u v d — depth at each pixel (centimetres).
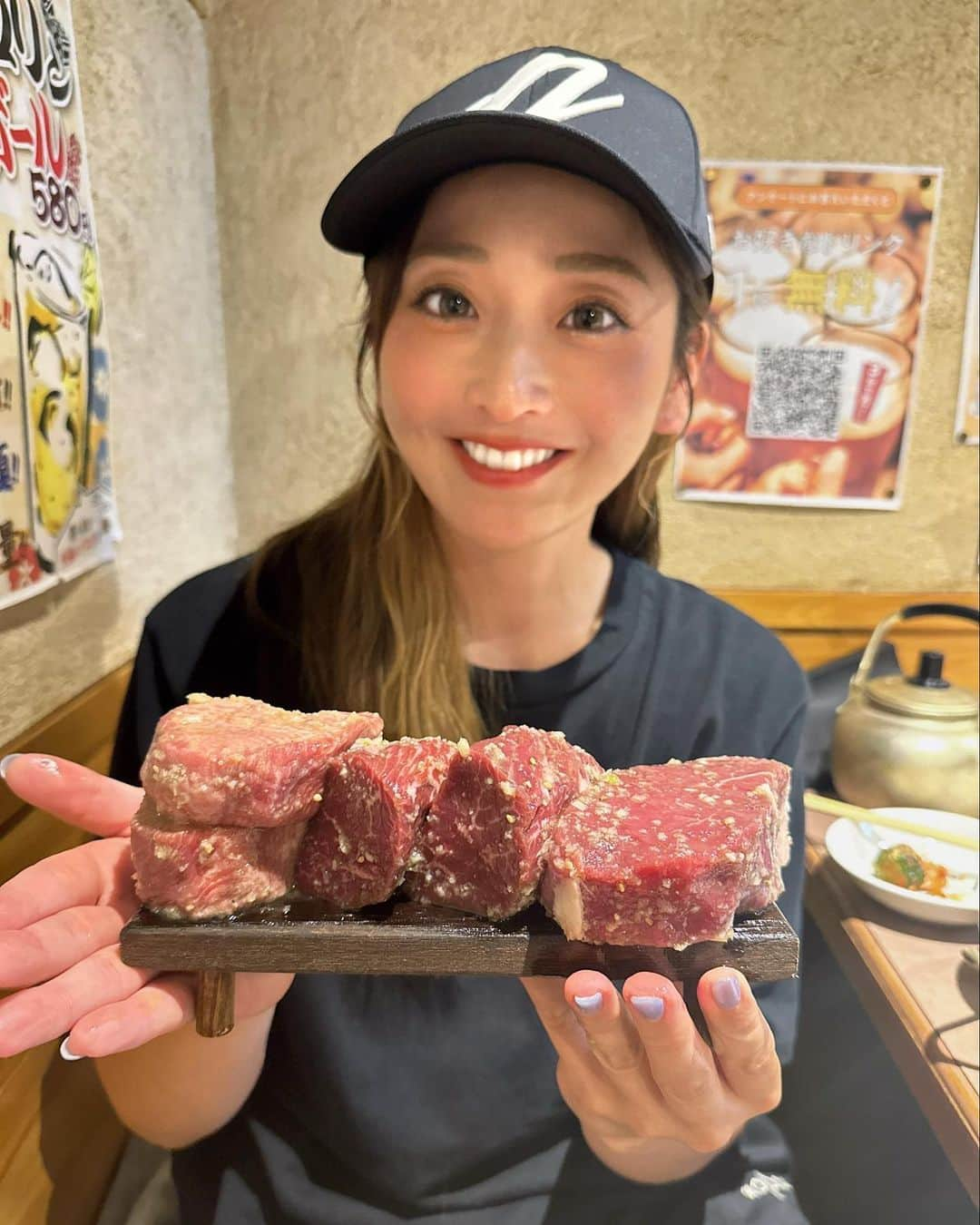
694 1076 55
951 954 101
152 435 130
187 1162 94
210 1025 56
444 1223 90
